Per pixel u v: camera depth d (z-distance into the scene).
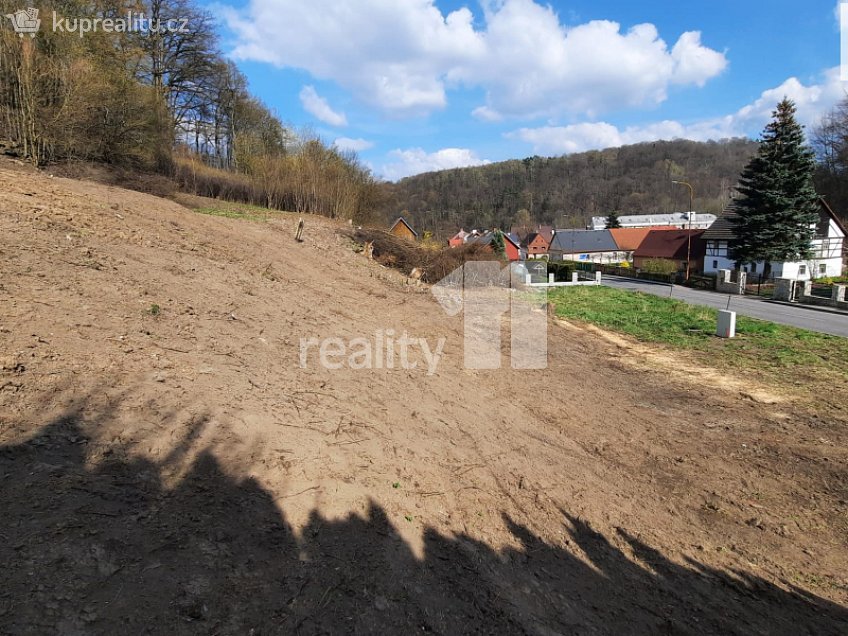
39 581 1.74
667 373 8.34
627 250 61.72
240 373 4.27
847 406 6.73
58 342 3.57
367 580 2.34
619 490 4.26
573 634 2.44
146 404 3.21
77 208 7.43
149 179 16.30
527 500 3.79
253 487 2.75
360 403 4.61
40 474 2.30
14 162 12.42
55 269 4.87
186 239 8.48
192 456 2.84
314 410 4.06
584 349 9.79
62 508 2.13
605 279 34.53
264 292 7.29
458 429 4.78
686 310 15.74
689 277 29.52
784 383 7.80
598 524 3.66
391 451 3.85
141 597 1.82
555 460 4.64
